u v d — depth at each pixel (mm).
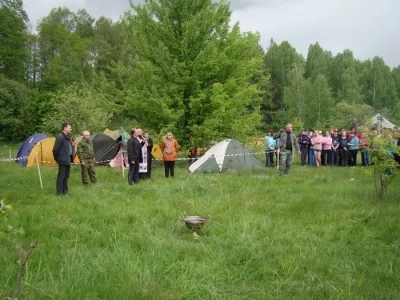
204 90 19094
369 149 9492
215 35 19516
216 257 5340
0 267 4816
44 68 60656
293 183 11969
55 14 73312
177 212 7875
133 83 19984
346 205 8477
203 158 16250
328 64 76125
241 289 4453
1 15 51344
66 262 4996
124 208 8211
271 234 6371
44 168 17109
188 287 4406
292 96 56156
